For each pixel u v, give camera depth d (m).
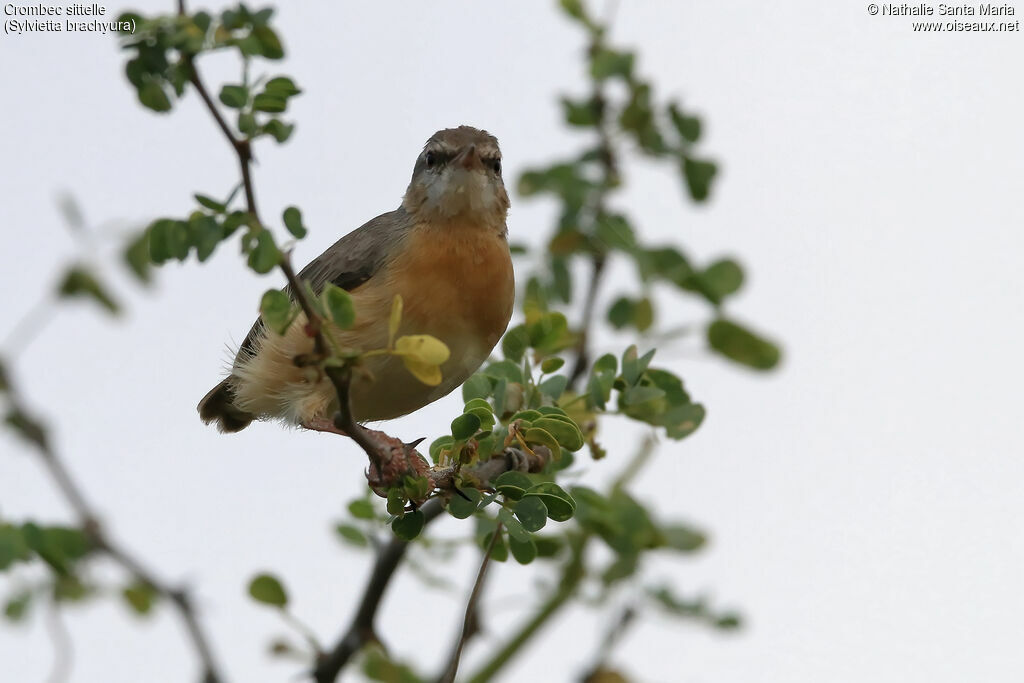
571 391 11.22
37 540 10.02
